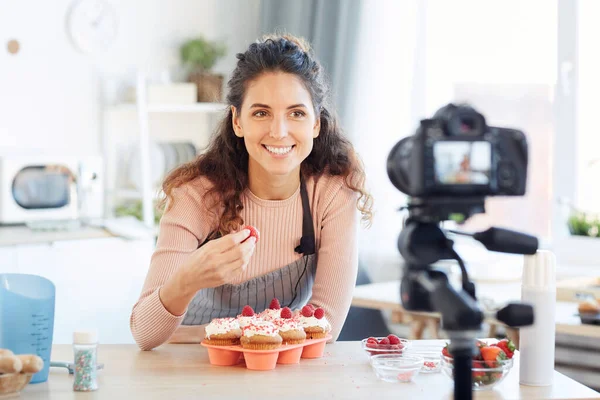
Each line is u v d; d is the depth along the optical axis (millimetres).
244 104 1884
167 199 2039
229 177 1994
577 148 3793
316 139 2053
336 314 2004
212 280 1764
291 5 4133
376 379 1662
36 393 1525
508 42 3912
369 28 3889
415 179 1251
